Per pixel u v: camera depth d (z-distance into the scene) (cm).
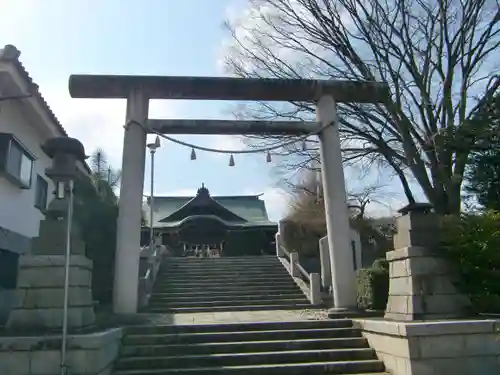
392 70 1616
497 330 772
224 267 2197
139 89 1255
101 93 1255
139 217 1202
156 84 1256
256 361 890
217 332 993
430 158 1586
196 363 875
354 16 1653
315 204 3744
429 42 1623
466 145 1391
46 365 697
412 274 904
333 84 1305
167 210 4400
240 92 1278
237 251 3738
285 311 1490
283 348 935
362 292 1463
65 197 831
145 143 1255
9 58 1119
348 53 1695
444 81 1625
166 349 912
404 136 1630
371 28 1630
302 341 944
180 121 1293
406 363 771
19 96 1214
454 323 775
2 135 1262
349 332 994
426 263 908
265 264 2269
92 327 844
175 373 832
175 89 1260
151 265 1869
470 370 758
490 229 930
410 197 1709
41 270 792
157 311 1528
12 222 1356
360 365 862
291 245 3538
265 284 1920
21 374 692
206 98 1295
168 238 3781
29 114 1412
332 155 1283
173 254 3441
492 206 1313
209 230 3781
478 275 913
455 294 896
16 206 1388
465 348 766
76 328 772
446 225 941
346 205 1258
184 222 3678
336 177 1266
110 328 916
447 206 1516
